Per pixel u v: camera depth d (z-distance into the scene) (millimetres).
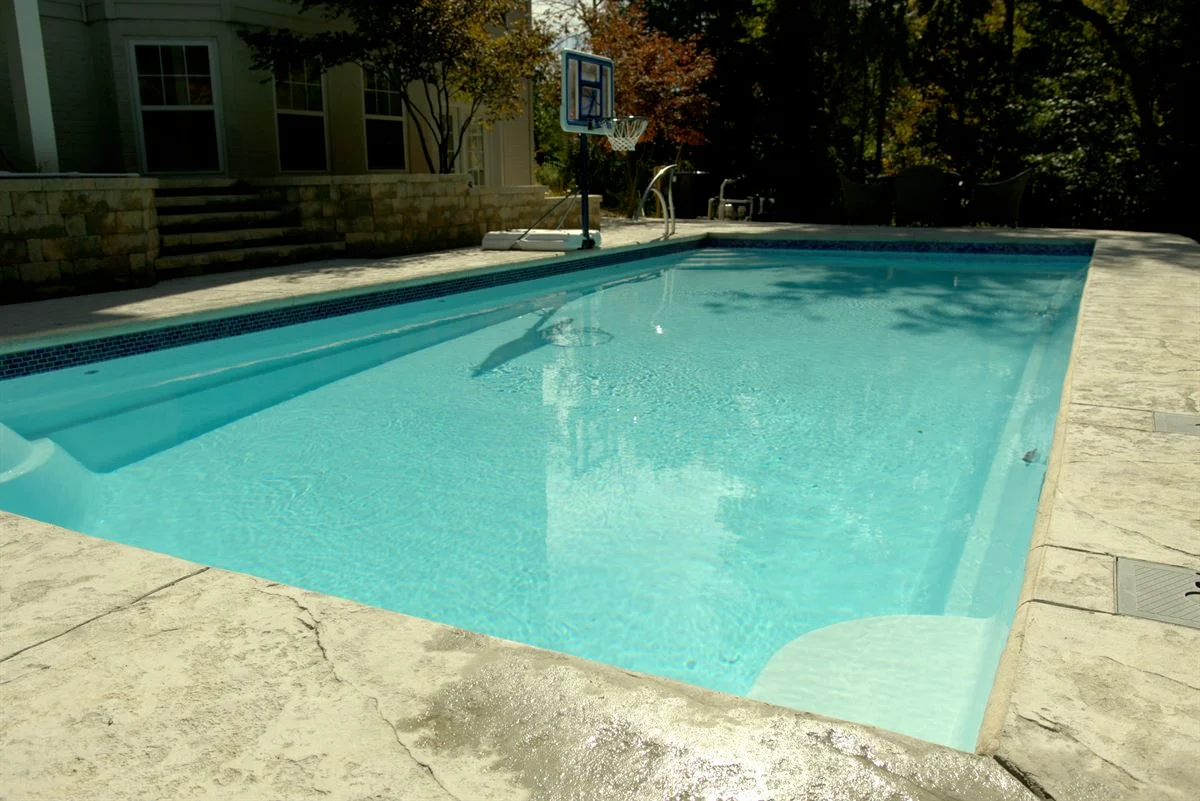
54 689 1358
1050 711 1289
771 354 5965
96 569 1818
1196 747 1204
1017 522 3256
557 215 11688
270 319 5961
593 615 2602
